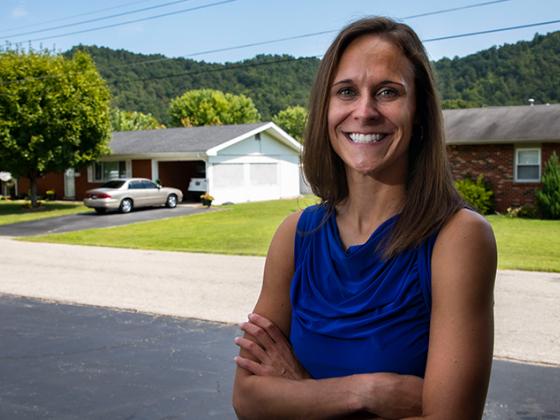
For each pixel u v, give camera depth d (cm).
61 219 2509
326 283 147
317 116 157
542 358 592
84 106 2784
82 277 1159
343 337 142
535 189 2250
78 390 533
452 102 4600
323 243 152
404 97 146
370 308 140
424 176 144
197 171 3444
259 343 160
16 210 2903
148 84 8562
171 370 582
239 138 3069
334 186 157
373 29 150
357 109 146
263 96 7906
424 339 137
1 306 894
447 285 133
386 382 136
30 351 655
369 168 145
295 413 145
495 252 137
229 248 1594
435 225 138
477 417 133
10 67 2667
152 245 1692
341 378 141
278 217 2406
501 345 640
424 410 133
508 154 2291
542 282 1009
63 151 2788
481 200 2264
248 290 996
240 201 3148
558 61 5178
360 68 147
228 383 543
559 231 1770
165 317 804
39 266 1319
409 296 137
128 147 3219
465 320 132
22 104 2684
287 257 161
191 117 7031
